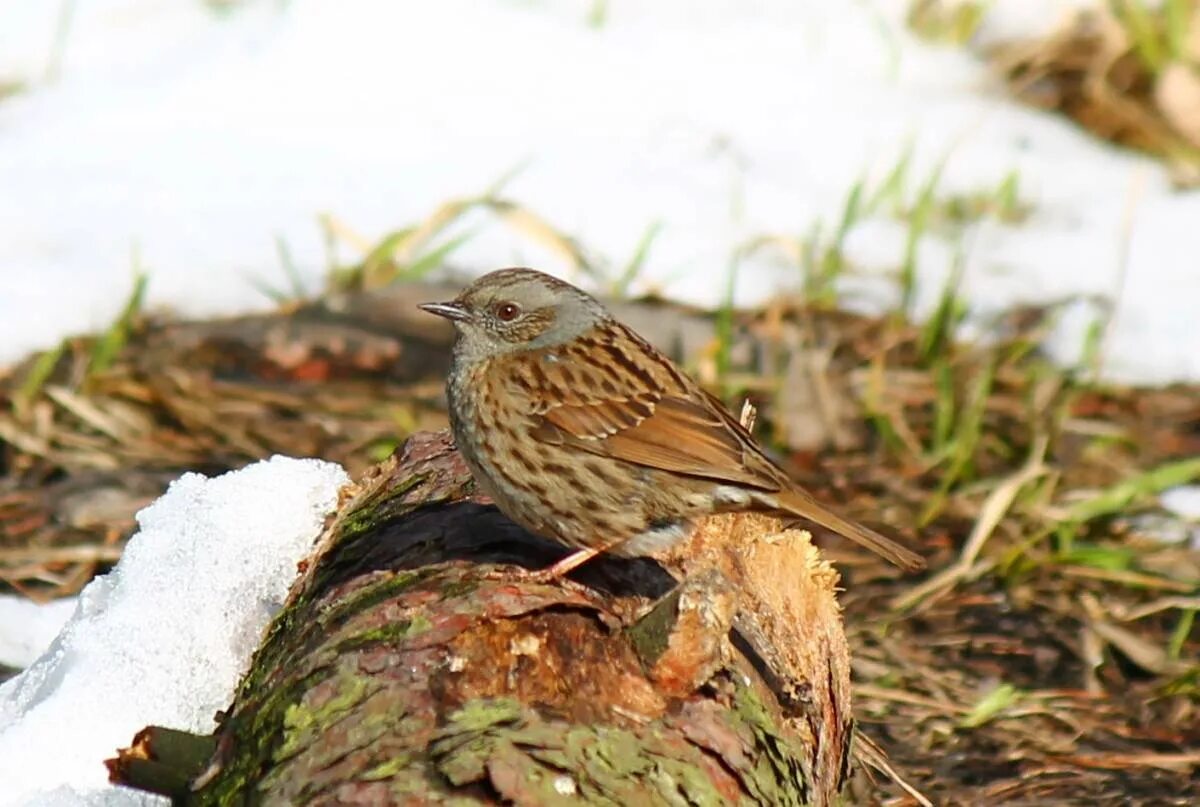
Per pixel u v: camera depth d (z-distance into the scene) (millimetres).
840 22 16797
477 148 14734
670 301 13227
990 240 14477
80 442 11953
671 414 7605
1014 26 17109
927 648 10148
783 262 13844
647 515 7477
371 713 5879
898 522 11477
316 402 12508
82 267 13281
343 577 6781
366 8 16000
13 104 15078
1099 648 10156
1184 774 9031
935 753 9125
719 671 6281
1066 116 16438
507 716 5805
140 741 6434
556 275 13328
